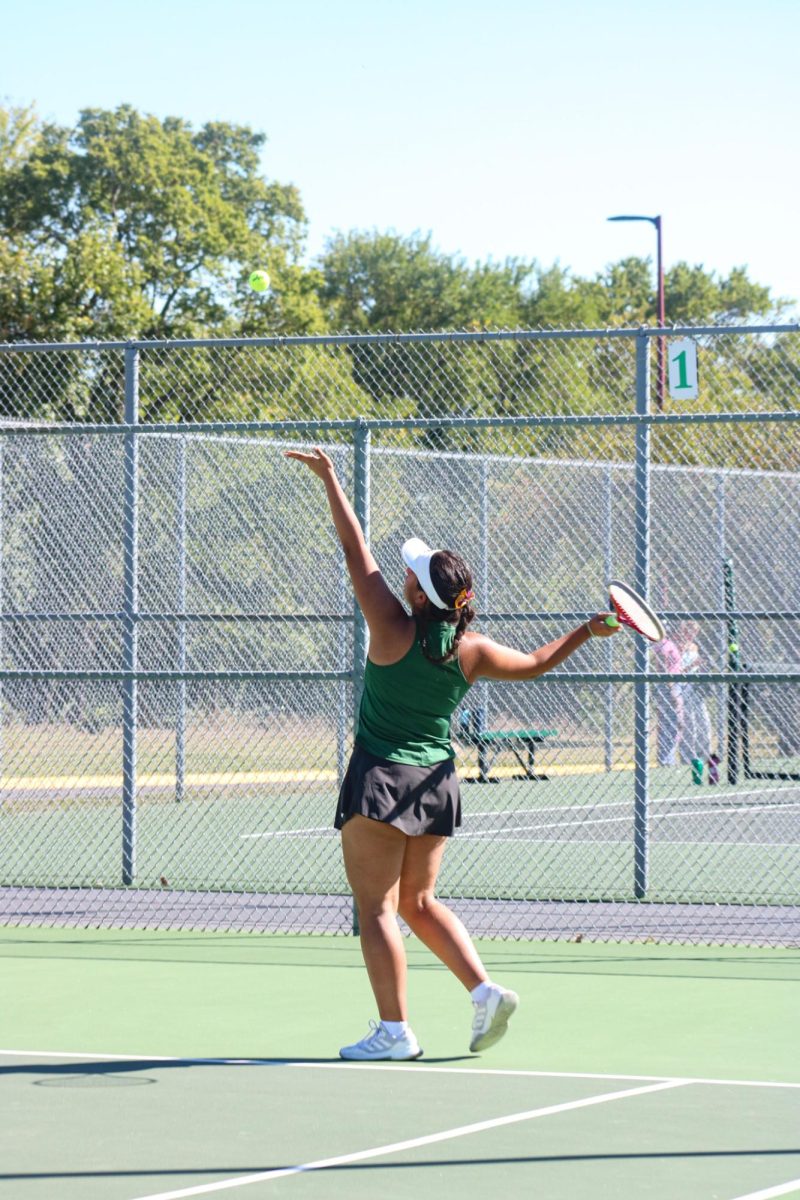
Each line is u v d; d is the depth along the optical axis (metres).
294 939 21.50
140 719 35.00
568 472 36.47
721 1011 16.89
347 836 14.58
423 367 42.69
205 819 35.06
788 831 33.78
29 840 31.75
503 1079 13.76
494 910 23.58
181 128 114.31
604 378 40.66
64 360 50.28
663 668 38.88
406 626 14.41
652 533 37.03
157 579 31.28
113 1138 11.81
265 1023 16.31
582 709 41.03
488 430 35.84
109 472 31.23
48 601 31.17
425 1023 16.28
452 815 14.64
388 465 33.50
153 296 98.06
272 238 117.94
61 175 97.62
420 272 153.75
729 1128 12.04
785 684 19.94
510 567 35.12
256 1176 10.77
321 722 36.22
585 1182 10.63
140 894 25.34
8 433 22.33
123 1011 16.94
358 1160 11.18
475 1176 10.77
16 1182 10.65
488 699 38.53
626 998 17.59
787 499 37.69
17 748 34.91
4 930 22.20
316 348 47.03
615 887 25.83
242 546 31.64
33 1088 13.47
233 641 33.03
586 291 180.12
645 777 23.48
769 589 38.12
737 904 22.67
